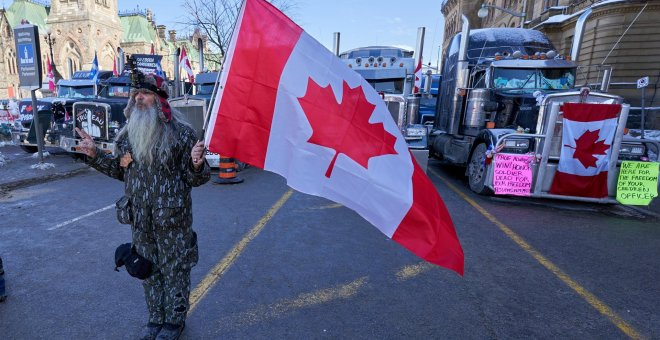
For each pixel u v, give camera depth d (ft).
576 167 19.86
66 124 30.07
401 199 7.39
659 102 63.57
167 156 7.16
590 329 9.40
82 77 43.50
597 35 67.26
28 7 181.37
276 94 7.41
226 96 7.39
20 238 14.71
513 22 106.52
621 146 20.38
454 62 29.27
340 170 7.50
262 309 10.00
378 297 10.77
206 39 73.92
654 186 20.06
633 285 11.80
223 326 9.20
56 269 12.09
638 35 63.77
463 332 9.16
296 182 7.51
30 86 27.73
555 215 19.47
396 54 28.76
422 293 11.05
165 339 7.95
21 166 29.14
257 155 7.52
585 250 14.65
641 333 9.27
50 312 9.66
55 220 16.94
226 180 24.88
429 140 37.06
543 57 25.61
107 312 9.71
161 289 8.17
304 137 7.47
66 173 26.84
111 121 28.19
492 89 25.14
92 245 14.07
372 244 14.75
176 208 7.36
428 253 7.28
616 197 20.26
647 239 16.01
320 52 7.45
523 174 20.71
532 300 10.76
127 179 7.51
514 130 21.84
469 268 12.82
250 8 7.38
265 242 14.71
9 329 8.91
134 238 7.70
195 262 8.23
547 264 13.25
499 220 18.31
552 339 8.96
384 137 7.52
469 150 25.75
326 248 14.26
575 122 19.61
